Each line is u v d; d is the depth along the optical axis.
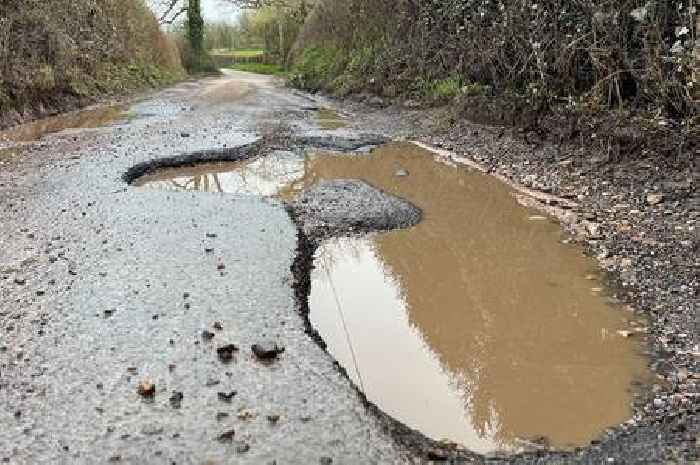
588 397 4.34
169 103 20.39
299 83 27.23
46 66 17.39
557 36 11.05
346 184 9.38
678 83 8.54
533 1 11.69
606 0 9.82
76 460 3.47
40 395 4.02
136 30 29.11
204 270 5.94
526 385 4.51
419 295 6.00
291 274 5.96
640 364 4.70
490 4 13.56
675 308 5.43
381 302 5.84
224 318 5.03
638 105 9.56
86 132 13.69
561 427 4.02
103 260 6.14
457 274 6.50
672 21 9.12
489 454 3.72
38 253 6.31
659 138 8.75
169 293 5.44
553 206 8.41
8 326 4.85
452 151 11.96
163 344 4.62
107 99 21.03
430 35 16.75
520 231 7.61
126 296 5.37
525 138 11.27
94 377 4.21
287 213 7.81
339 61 24.12
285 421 3.81
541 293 6.00
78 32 21.53
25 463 3.44
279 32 45.00
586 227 7.48
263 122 15.42
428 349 5.00
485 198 8.95
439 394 4.38
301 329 4.94
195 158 10.89
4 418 3.80
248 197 8.43
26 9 17.34
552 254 6.88
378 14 20.55
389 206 8.41
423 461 3.58
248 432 3.70
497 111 12.63
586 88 10.80
